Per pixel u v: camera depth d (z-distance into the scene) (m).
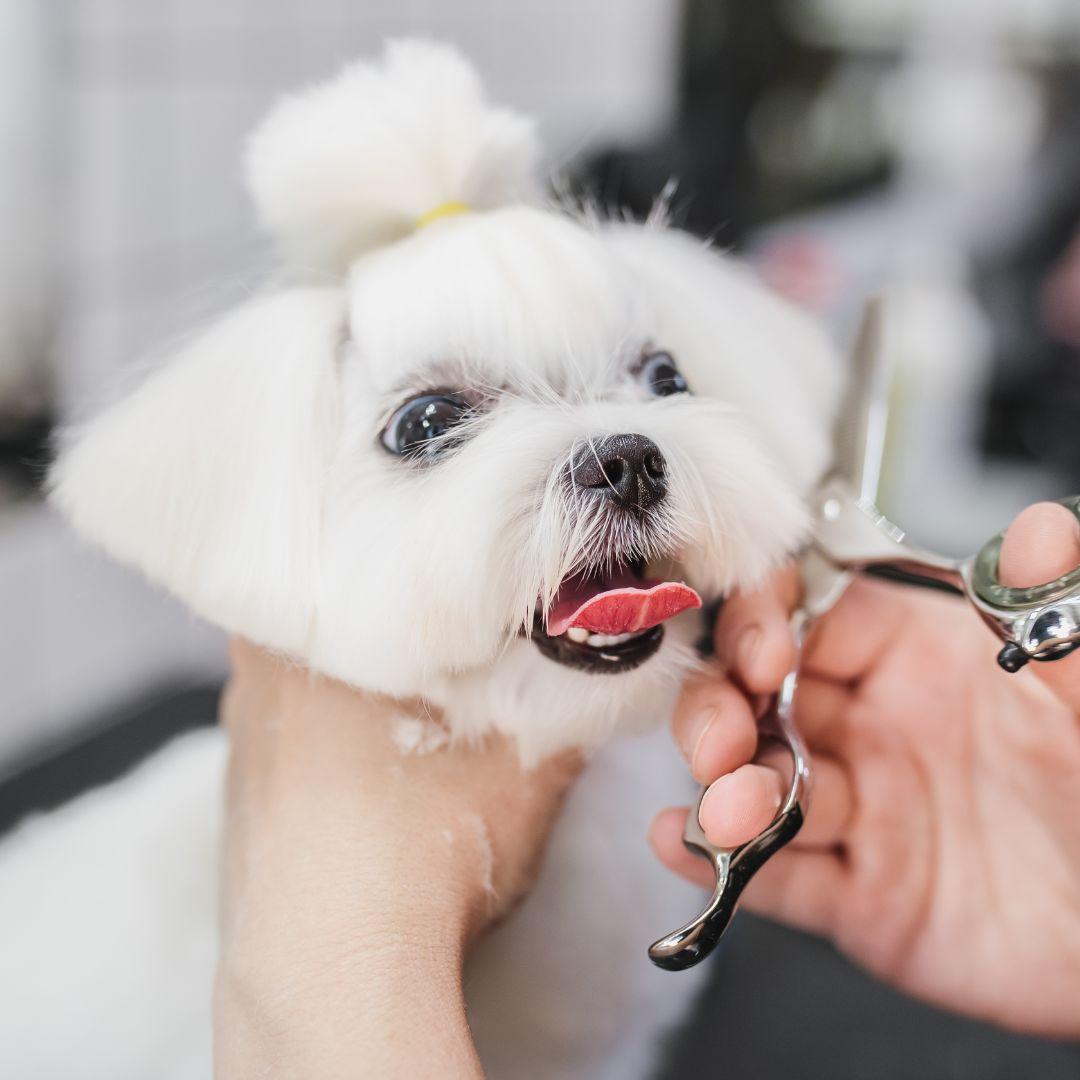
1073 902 0.74
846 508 0.69
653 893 0.85
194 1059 0.81
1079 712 0.56
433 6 1.85
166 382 0.71
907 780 0.77
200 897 0.87
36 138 1.33
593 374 0.68
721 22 2.22
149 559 0.66
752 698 0.64
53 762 1.14
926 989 0.79
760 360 0.81
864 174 2.29
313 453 0.65
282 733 0.64
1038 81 2.37
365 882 0.56
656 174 1.52
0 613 1.32
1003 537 0.54
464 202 0.71
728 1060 1.00
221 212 1.56
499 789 0.64
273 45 1.61
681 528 0.61
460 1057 0.49
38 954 0.85
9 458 1.27
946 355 1.93
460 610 0.58
